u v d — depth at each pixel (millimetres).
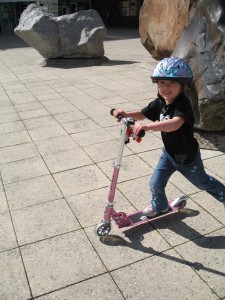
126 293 2293
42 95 7324
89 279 2420
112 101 6598
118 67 10422
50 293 2318
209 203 3223
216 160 4035
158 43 8016
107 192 3484
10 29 32156
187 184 3543
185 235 2822
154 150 4375
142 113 2645
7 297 2299
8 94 7543
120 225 2812
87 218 3086
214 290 2289
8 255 2674
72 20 11062
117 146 4555
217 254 2604
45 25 10664
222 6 4152
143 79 8445
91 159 4211
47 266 2549
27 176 3869
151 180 2752
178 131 2434
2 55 14633
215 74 3967
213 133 4363
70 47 10961
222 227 2896
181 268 2482
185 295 2260
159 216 2936
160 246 2711
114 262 2566
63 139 4859
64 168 4016
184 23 6625
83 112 6004
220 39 4043
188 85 2391
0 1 27922
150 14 8180
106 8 34031
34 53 14938
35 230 2949
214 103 3900
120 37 21672
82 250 2695
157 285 2348
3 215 3172
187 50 4367
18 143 4789
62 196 3443
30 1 28734
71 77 9125
